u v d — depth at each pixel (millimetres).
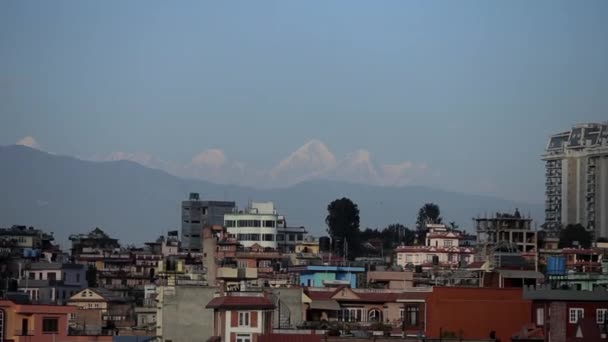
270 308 192500
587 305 182000
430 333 189500
